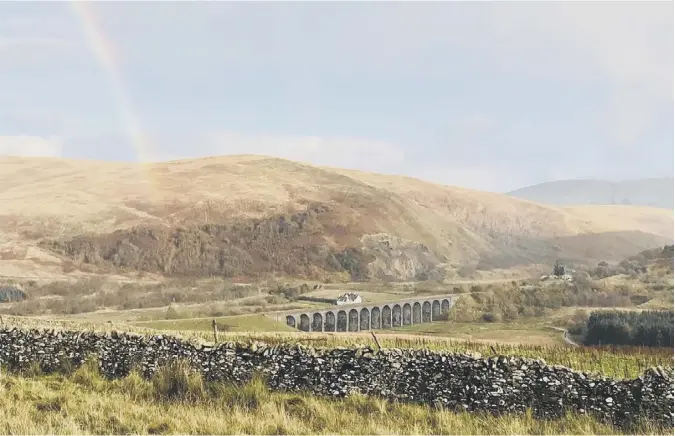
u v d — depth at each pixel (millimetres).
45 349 23266
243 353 21109
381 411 18391
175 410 17812
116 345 22562
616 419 17797
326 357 20562
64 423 15750
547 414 18344
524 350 30484
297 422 17188
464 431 17062
